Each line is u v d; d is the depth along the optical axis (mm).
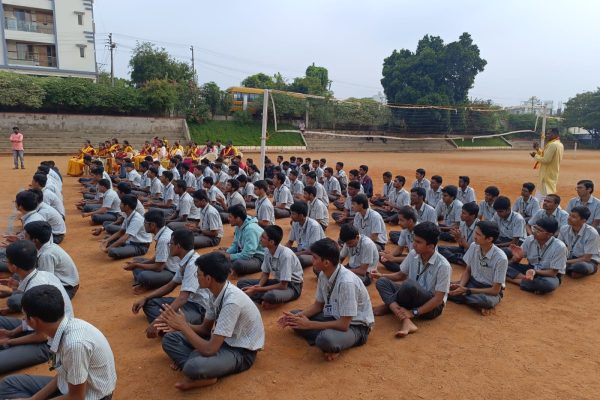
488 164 26531
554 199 7148
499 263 5168
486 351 4328
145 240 6988
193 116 34781
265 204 7793
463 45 44250
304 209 6516
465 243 6809
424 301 4848
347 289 4051
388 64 47656
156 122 32000
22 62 30828
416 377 3852
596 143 49969
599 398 3568
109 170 17219
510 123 47188
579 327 4891
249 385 3680
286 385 3695
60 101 27625
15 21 30094
